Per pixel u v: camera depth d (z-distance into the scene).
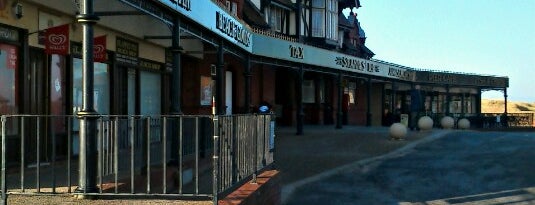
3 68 8.69
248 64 17.58
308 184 12.25
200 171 9.67
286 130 24.08
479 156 16.19
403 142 19.25
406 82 33.59
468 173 13.66
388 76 30.36
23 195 6.09
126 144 7.44
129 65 13.11
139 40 13.71
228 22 13.74
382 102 33.78
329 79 31.36
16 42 8.96
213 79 20.30
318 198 10.91
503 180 12.80
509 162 15.02
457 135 21.91
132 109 13.60
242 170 7.39
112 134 6.88
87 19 6.09
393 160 15.53
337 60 24.53
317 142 19.22
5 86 8.73
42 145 9.43
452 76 37.47
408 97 38.97
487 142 19.55
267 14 26.91
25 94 9.15
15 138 8.73
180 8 9.56
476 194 11.40
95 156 6.27
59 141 10.05
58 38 9.27
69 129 6.16
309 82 29.70
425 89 37.88
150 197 6.30
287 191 11.45
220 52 13.90
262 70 25.25
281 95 28.67
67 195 6.14
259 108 19.66
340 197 11.01
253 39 18.23
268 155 9.53
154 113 15.15
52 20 9.95
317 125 29.30
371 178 13.03
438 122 33.59
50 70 9.95
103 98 12.00
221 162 6.38
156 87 15.30
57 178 7.86
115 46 12.30
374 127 27.77
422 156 16.23
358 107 35.00
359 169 14.11
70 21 10.55
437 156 16.25
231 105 22.22
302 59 21.70
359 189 11.80
